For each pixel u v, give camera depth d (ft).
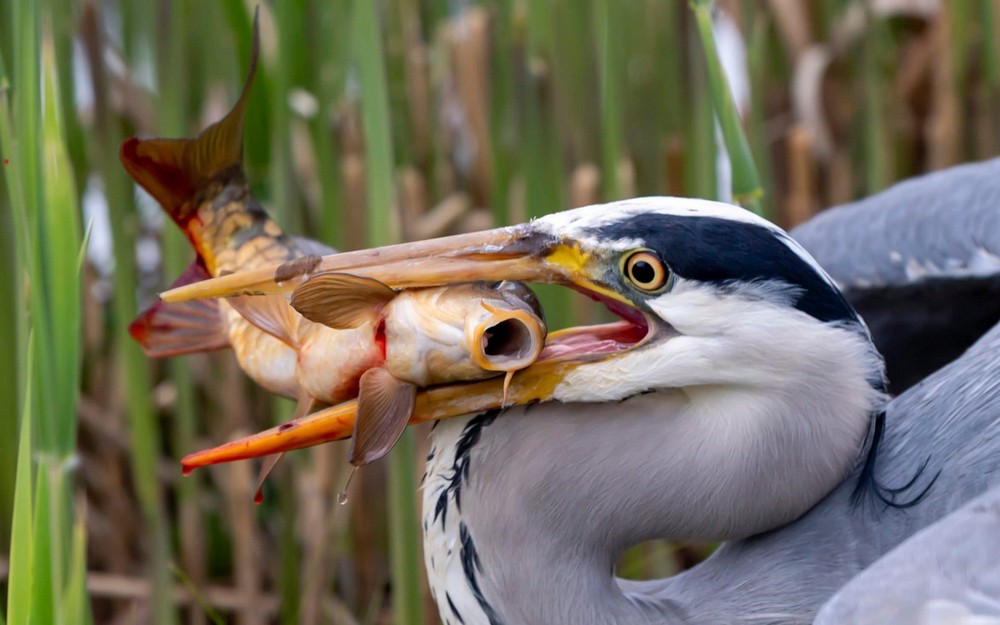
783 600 15.81
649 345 15.71
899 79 21.25
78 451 18.06
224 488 18.10
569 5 17.04
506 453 15.79
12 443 17.08
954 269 16.37
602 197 17.03
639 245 15.69
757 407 15.72
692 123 16.98
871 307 16.49
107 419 18.13
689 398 15.76
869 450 15.80
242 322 15.83
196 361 19.03
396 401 15.69
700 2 16.06
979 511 15.58
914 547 15.57
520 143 16.93
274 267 15.70
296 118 19.35
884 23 20.90
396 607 16.55
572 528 15.79
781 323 15.69
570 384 15.74
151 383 19.20
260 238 15.80
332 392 15.72
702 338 15.69
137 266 18.95
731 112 16.06
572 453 15.78
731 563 15.88
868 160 18.78
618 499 15.78
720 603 15.84
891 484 15.85
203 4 17.51
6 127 15.81
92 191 18.98
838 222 16.53
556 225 15.71
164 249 16.97
